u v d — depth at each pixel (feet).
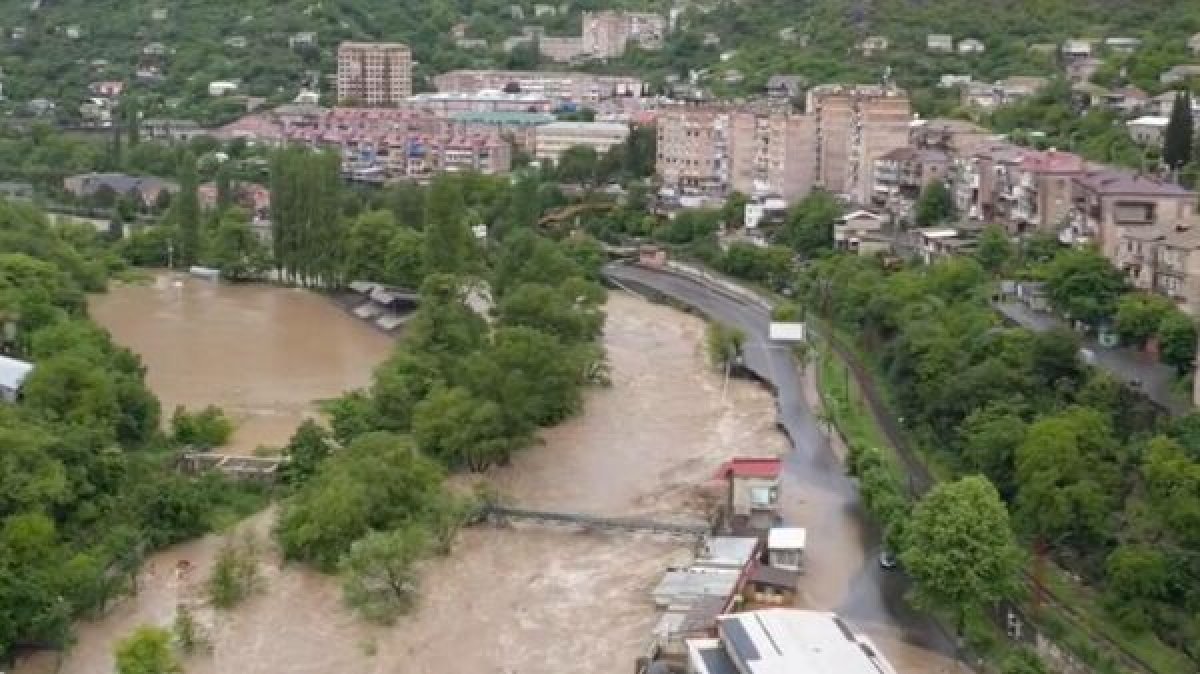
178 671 569.23
